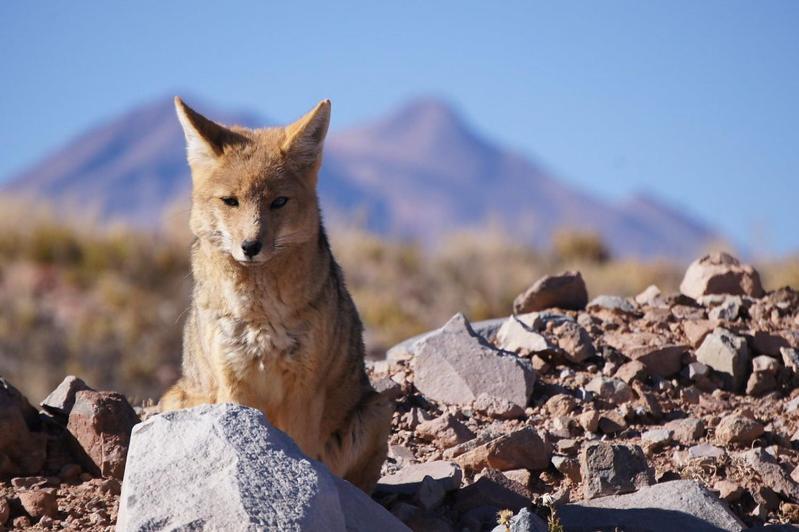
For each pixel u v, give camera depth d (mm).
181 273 64375
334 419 20844
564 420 22609
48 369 53312
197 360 20297
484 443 21141
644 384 25016
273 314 19094
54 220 69250
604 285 65750
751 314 28750
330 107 21156
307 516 13297
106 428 19531
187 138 21078
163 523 13188
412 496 19062
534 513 17453
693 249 73812
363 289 66688
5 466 19078
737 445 21438
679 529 16703
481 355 24828
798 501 19031
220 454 13891
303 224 19828
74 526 16781
